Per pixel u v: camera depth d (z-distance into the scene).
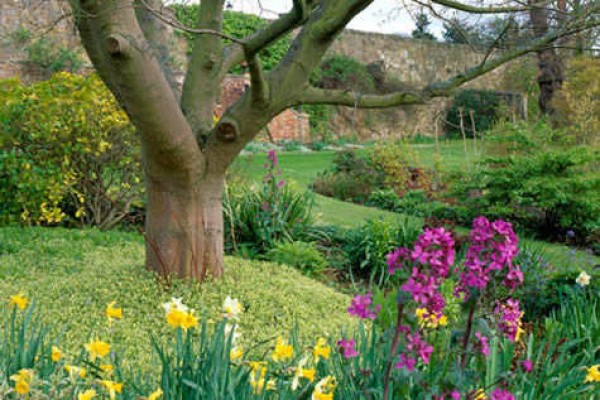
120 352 3.87
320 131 26.78
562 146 12.41
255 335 4.58
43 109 8.07
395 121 28.52
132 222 9.31
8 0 18.41
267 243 7.89
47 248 7.02
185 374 2.46
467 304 2.60
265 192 8.29
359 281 7.46
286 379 2.72
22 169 8.04
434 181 14.31
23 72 18.72
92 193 8.88
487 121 28.39
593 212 10.09
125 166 8.82
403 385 2.51
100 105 8.30
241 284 5.60
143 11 5.71
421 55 32.34
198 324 4.45
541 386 3.25
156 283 5.45
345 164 15.21
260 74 4.97
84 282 5.49
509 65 26.17
